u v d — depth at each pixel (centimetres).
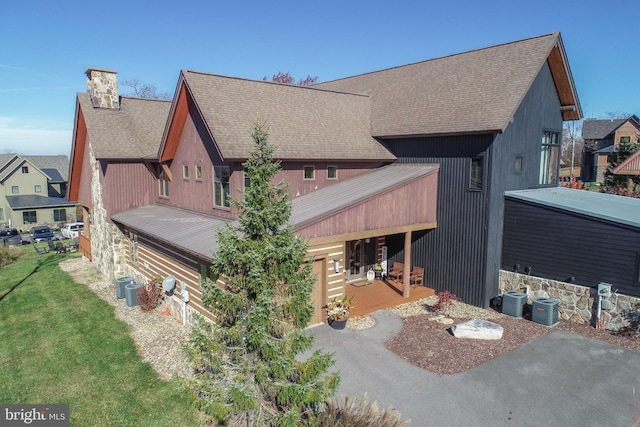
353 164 1825
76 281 2108
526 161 1670
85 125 2170
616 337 1292
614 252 1328
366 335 1288
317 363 753
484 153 1523
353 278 1797
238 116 1612
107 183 2034
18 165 5378
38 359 1226
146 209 2069
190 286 1441
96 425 898
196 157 1750
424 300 1630
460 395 966
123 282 1764
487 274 1549
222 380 780
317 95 1997
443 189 1661
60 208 5359
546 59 1692
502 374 1060
